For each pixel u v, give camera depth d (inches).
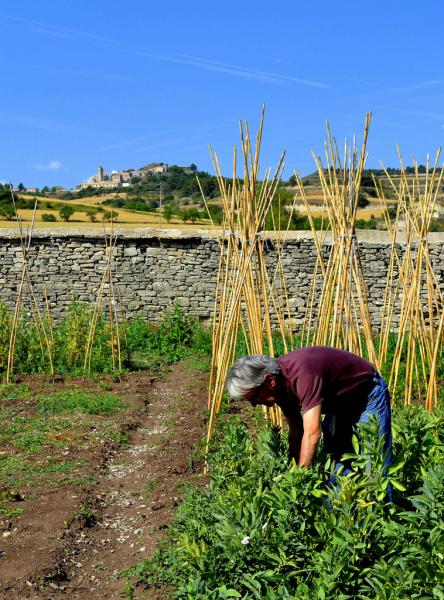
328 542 170.2
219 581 172.2
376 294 700.0
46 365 553.0
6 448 350.3
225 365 311.9
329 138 319.0
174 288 740.7
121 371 547.5
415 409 254.5
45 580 216.2
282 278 428.5
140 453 355.3
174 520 248.2
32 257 754.8
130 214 2066.9
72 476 308.2
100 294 600.1
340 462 205.0
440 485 169.0
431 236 700.7
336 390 196.2
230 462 218.2
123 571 224.4
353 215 320.5
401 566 155.6
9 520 256.8
